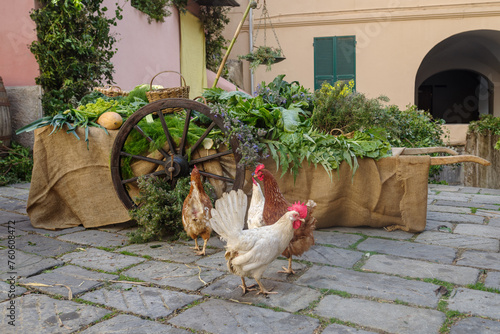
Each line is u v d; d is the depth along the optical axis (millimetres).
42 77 8445
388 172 4844
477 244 4473
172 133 4812
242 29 15242
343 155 4734
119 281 3500
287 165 4656
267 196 3730
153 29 11352
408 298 3162
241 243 3035
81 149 5070
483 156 11508
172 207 4598
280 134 4828
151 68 11305
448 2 14148
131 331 2707
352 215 5004
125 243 4578
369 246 4402
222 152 4668
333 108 5473
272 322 2814
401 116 10219
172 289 3373
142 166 4965
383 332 2678
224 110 4488
